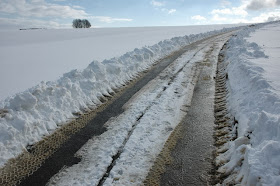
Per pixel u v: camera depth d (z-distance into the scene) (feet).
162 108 18.90
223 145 13.57
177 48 51.39
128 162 12.19
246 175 9.37
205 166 11.90
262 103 14.78
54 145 13.92
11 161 12.35
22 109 16.02
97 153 13.08
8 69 36.73
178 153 13.02
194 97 21.50
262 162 9.15
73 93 19.69
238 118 15.26
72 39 88.48
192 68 32.14
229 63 29.89
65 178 11.21
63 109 17.87
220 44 56.90
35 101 16.28
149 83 25.91
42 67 37.96
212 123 16.52
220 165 11.78
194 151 13.20
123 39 83.25
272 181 8.27
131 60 33.19
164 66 34.12
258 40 50.75
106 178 11.12
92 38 90.12
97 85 22.36
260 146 10.27
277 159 9.00
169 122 16.61
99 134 15.16
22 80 30.37
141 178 11.09
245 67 22.43
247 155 10.00
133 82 26.66
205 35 81.92
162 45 51.44
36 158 12.71
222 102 19.94
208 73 29.43
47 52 54.19
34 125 15.05
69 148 13.62
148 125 16.07
